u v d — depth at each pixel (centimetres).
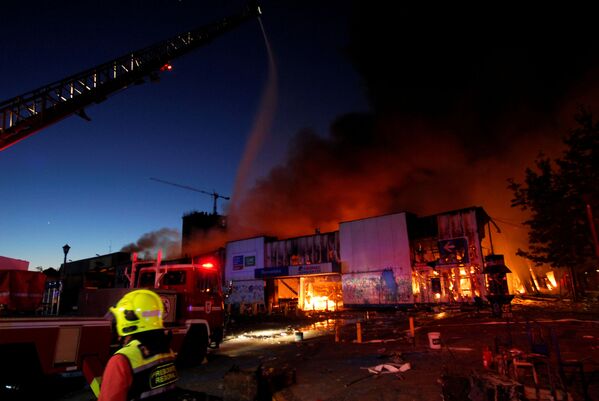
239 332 1911
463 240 2820
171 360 270
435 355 938
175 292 1010
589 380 621
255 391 605
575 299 2606
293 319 2564
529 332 705
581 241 2217
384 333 1487
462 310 2386
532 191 2452
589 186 2064
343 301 3259
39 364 672
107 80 1527
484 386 493
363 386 690
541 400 518
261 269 3731
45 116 1299
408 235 3047
